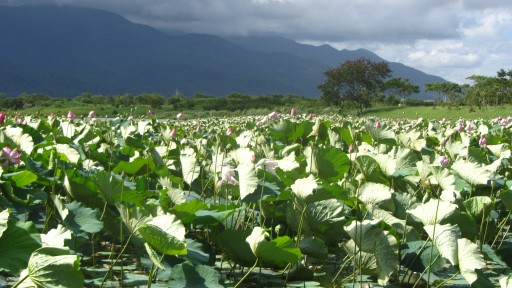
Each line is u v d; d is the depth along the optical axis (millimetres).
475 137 13219
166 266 3818
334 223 4746
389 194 4621
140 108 76562
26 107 62750
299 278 4652
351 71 102125
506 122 20719
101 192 4430
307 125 10922
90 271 4477
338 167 5688
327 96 102188
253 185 4562
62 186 5508
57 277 2402
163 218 3354
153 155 6887
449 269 5133
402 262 4520
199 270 3703
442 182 5281
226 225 5180
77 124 14453
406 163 7418
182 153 7254
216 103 94500
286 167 5535
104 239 5469
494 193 6191
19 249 2912
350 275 4727
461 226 4594
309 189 4332
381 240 4258
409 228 4762
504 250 5027
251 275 4676
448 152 8531
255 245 3793
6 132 6953
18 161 5406
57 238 3066
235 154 5641
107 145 8859
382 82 108875
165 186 5562
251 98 105062
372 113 99062
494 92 79812
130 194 4441
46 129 11281
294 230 4922
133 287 4074
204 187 6422
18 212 4793
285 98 109562
